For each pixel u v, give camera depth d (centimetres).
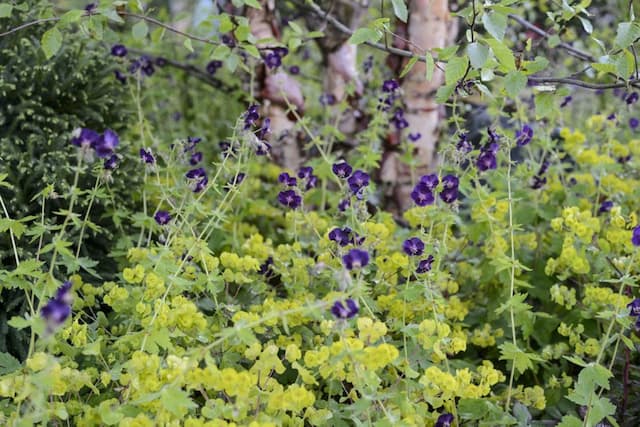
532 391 234
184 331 223
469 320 286
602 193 333
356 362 184
